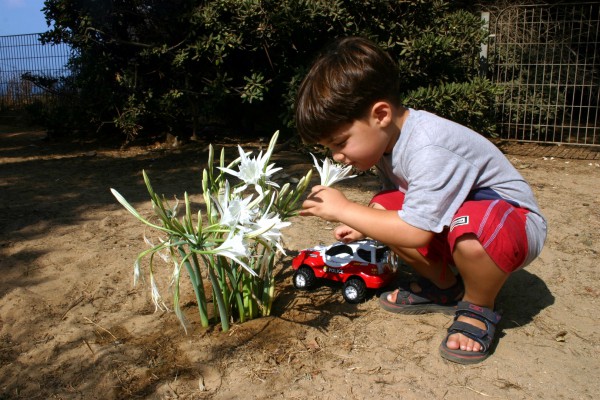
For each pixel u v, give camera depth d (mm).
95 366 918
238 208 839
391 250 1131
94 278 1266
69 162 2736
